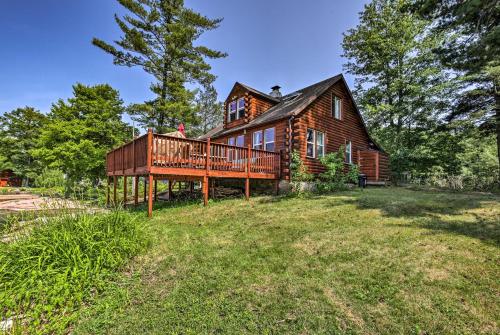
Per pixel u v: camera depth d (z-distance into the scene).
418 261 3.84
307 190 10.95
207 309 3.09
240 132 14.36
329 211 7.12
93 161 17.11
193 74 21.06
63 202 5.52
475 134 15.02
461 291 3.09
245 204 8.87
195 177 8.95
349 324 2.73
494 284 3.16
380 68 20.09
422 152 17.66
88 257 3.92
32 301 3.28
